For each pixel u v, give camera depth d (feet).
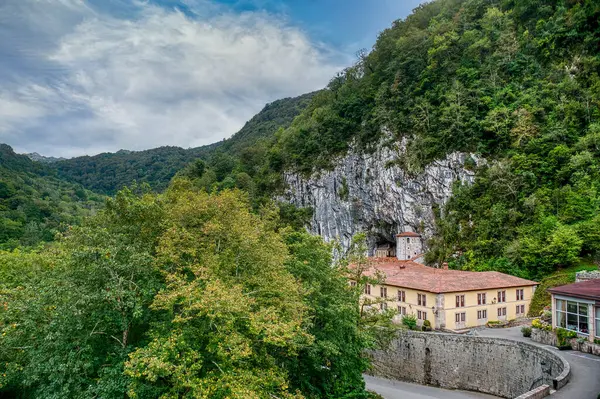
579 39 232.94
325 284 83.56
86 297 51.37
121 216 67.51
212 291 50.52
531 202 188.75
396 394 106.32
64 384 53.06
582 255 161.27
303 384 78.95
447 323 131.75
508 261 176.04
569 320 100.01
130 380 50.67
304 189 323.37
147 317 58.85
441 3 327.88
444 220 227.20
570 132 206.39
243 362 54.95
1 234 265.54
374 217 278.05
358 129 303.89
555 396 65.87
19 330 56.13
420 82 268.82
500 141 223.71
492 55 253.03
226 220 68.74
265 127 653.30
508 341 98.94
